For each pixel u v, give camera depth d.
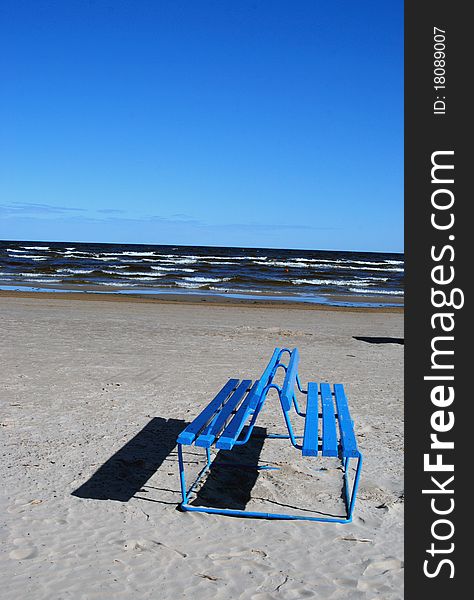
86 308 19.91
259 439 6.17
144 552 3.70
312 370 9.88
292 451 5.80
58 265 53.06
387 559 3.75
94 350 10.95
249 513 4.30
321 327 16.44
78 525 4.03
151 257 75.81
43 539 3.80
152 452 5.59
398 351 12.21
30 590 3.22
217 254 95.00
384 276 52.78
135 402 7.34
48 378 8.45
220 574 3.48
